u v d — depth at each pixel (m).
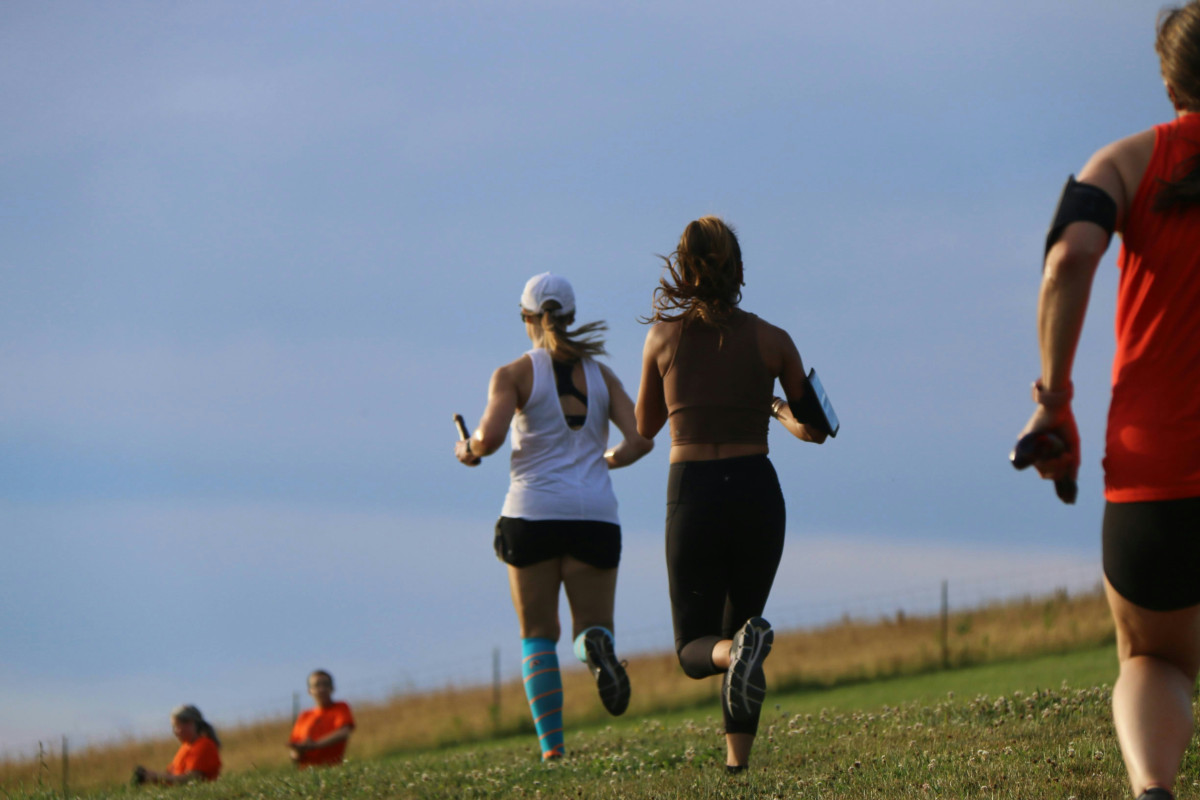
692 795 15.60
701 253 16.53
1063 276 9.09
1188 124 9.33
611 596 23.38
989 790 13.95
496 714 70.00
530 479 23.25
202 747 37.75
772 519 16.27
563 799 16.89
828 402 16.94
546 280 23.92
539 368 23.33
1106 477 9.49
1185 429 8.91
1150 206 9.16
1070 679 49.34
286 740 68.38
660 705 67.50
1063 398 9.31
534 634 23.59
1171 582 9.12
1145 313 9.14
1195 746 15.16
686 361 16.56
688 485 16.34
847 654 73.00
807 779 16.16
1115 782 13.77
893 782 15.22
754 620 15.17
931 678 63.25
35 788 31.03
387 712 75.00
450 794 19.33
